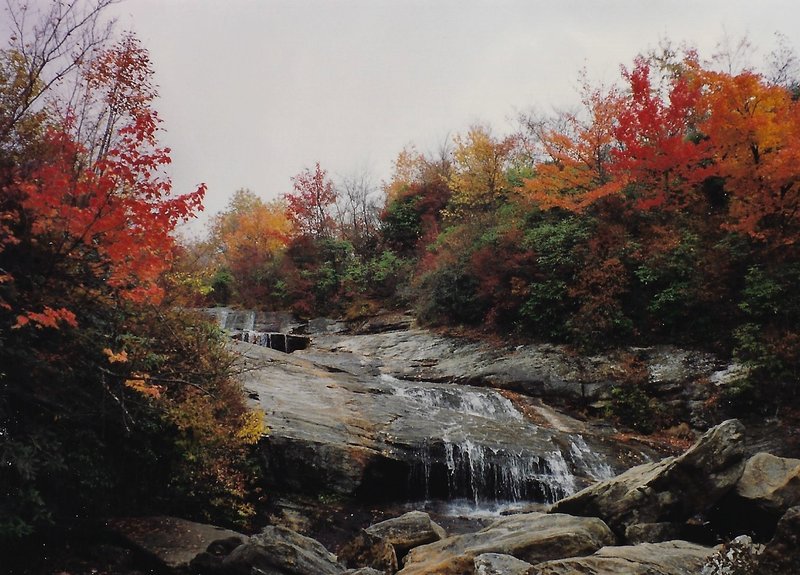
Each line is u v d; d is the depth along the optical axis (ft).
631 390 50.55
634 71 62.44
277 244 133.59
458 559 22.00
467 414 48.78
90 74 24.11
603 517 27.50
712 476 26.61
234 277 118.93
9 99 22.89
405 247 111.14
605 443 44.39
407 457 39.14
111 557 23.99
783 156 46.93
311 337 85.20
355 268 101.14
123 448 27.20
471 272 73.10
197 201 22.26
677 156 57.41
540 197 67.56
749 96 51.78
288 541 24.62
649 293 57.36
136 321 29.32
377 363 64.85
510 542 24.06
